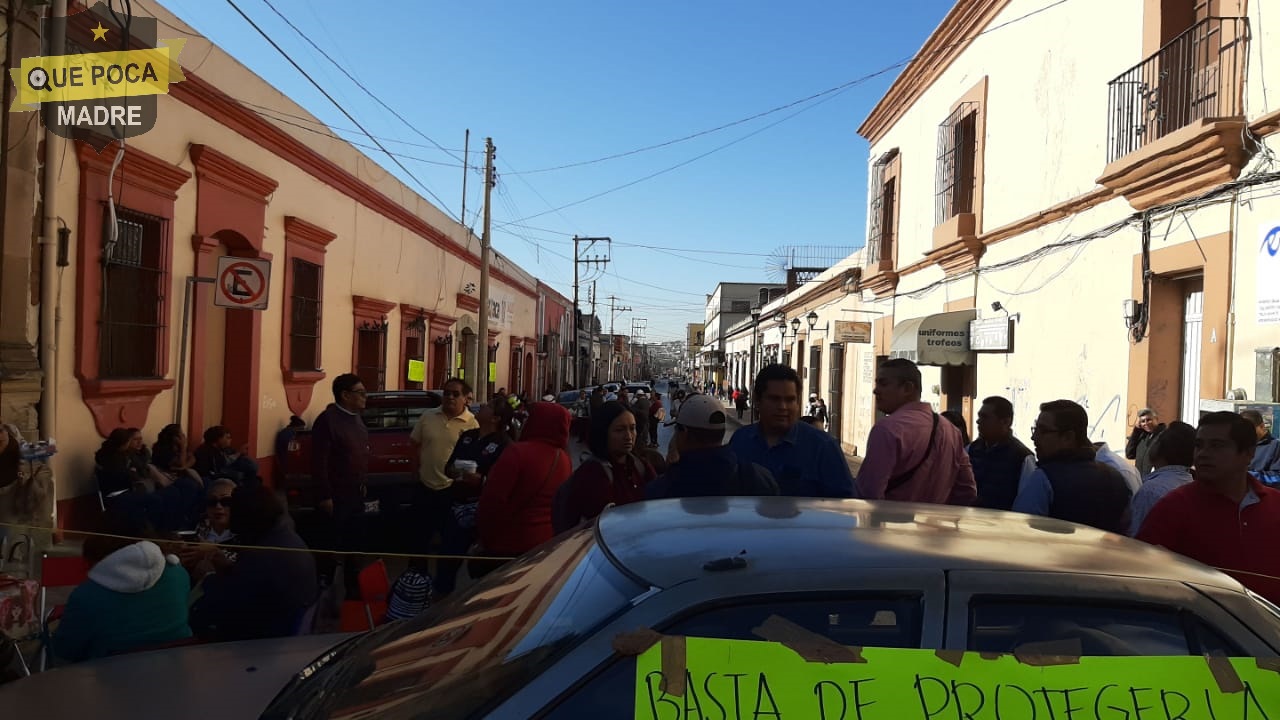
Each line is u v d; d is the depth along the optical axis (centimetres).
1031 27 1019
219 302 824
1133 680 182
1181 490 350
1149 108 763
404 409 931
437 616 253
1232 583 205
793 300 2780
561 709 174
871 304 1759
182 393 853
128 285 816
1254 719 182
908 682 177
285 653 312
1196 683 183
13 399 642
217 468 841
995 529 231
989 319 1105
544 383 3975
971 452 571
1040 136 992
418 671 214
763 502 261
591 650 180
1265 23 631
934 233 1291
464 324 2214
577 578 216
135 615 374
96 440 764
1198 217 690
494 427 725
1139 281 774
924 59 1376
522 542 473
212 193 946
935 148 1372
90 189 738
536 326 3719
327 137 1281
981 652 182
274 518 411
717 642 178
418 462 738
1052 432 435
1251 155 635
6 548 493
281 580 396
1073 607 191
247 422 1048
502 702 178
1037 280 988
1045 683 179
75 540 650
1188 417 743
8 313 646
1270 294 606
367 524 757
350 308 1396
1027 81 1030
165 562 390
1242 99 653
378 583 474
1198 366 730
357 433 680
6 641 404
